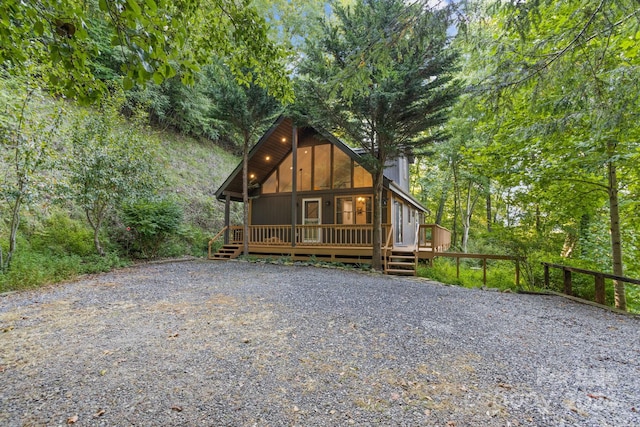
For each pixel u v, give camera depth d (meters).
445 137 8.22
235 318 4.27
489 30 4.01
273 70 3.28
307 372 2.78
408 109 7.60
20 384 2.53
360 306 4.93
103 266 7.97
